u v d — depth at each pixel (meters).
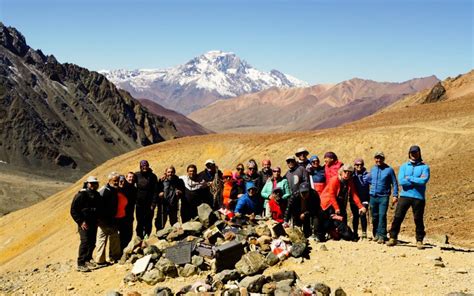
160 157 67.50
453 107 69.06
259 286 10.16
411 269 11.03
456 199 25.41
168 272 11.58
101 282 12.07
